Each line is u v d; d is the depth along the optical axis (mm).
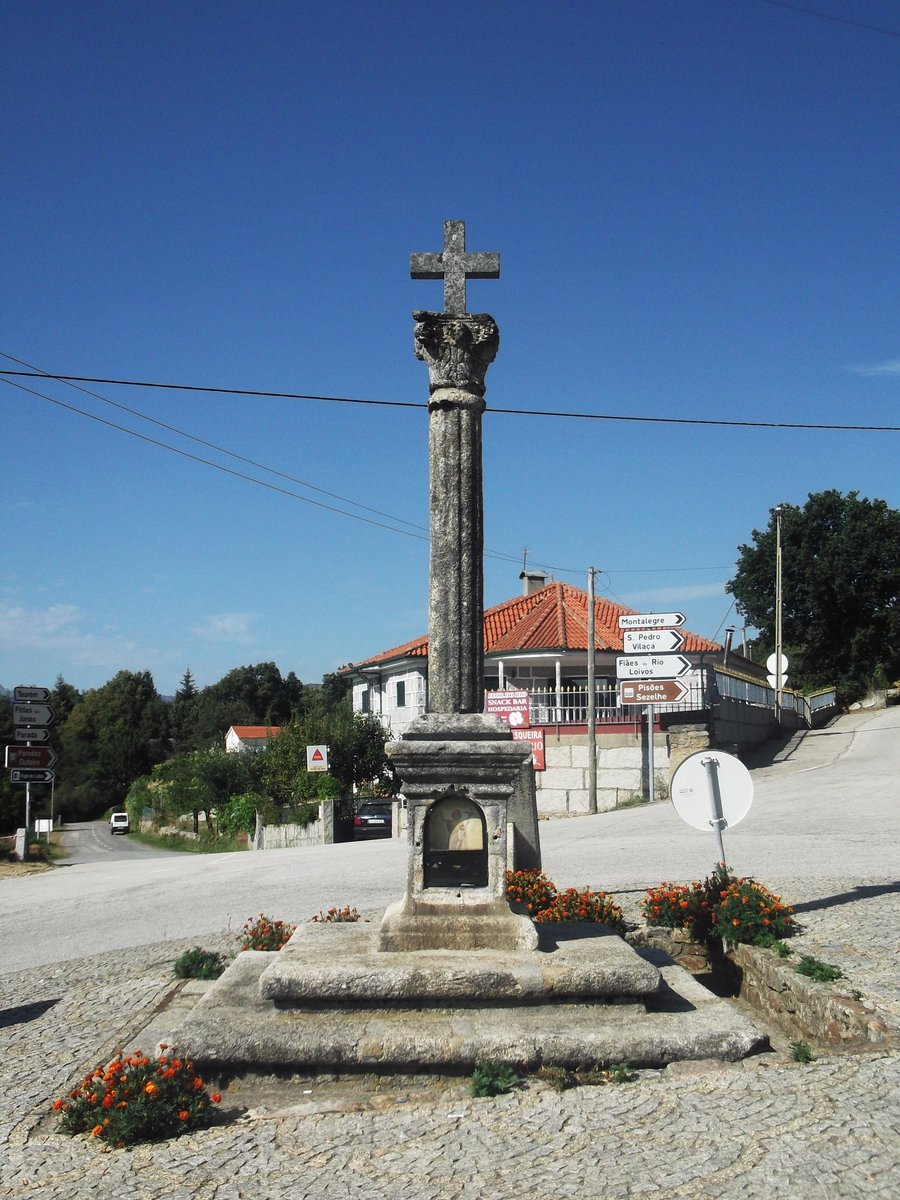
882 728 35969
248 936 9984
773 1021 7746
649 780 24219
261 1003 6961
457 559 7785
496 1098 5875
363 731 36812
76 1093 6152
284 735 36500
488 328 8008
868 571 53594
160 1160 5414
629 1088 5871
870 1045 6160
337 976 6699
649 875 13852
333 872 17703
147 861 26703
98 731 94625
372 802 30188
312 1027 6480
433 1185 4820
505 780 7316
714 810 9750
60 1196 5082
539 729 26312
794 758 30422
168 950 11648
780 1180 4555
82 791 85062
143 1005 8938
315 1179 5008
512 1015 6668
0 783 43500
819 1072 5797
